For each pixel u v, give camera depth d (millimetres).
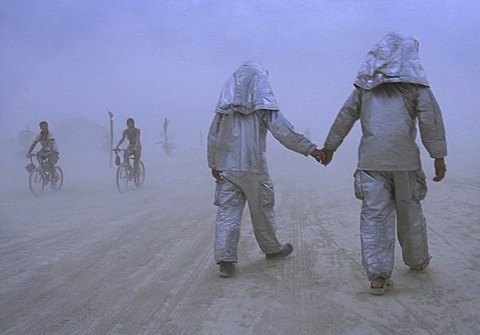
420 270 4547
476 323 3410
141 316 3693
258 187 4672
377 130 3963
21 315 3744
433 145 3959
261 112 4520
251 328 3441
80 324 3559
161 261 5281
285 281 4473
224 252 4574
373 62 3990
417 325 3408
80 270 4961
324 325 3461
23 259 5422
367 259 3971
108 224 7668
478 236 5879
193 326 3496
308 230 6742
